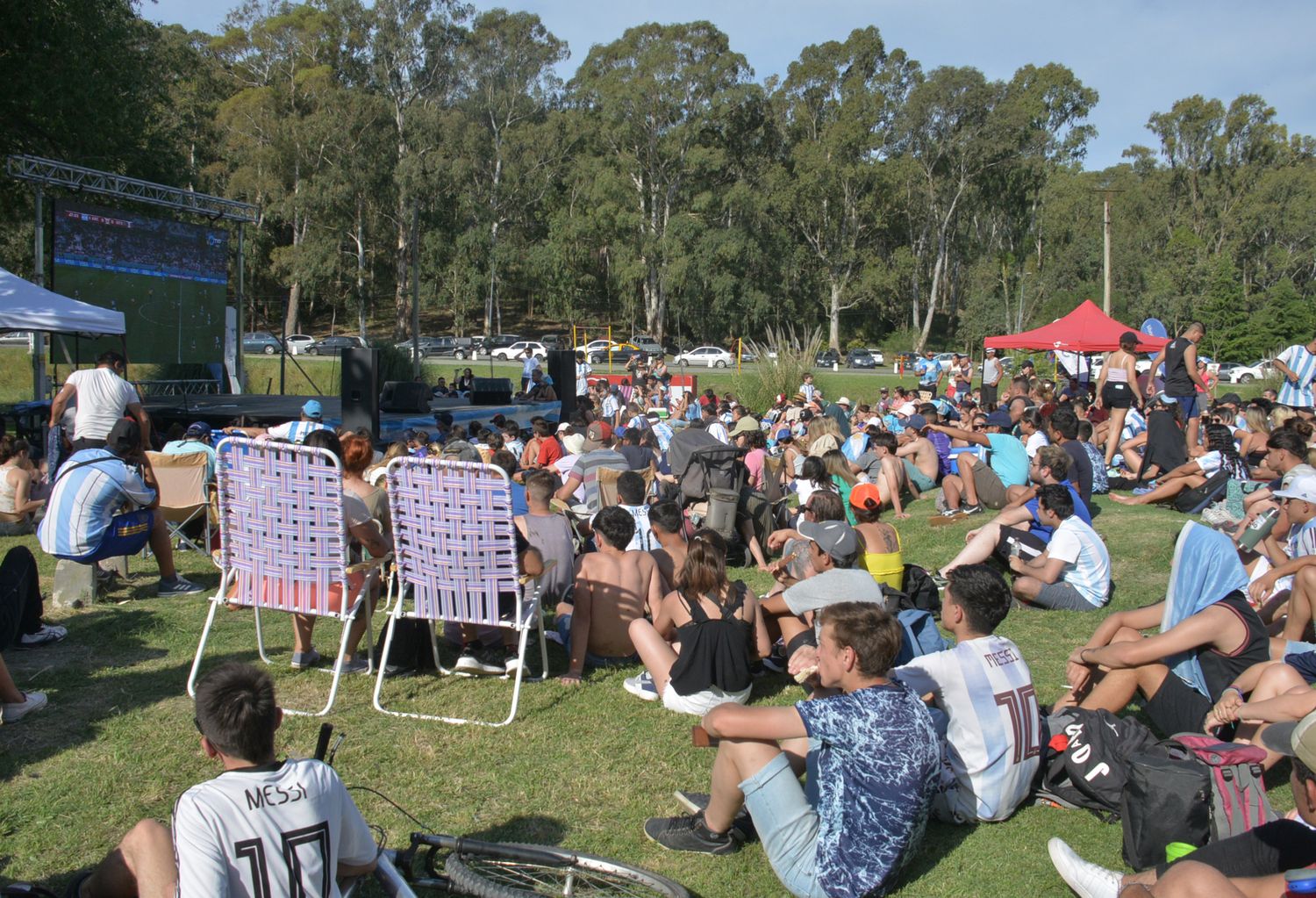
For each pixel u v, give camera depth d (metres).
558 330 66.38
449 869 3.24
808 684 3.83
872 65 62.72
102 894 2.67
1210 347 55.78
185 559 7.98
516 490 7.82
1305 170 70.94
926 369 34.59
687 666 4.60
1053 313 54.22
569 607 5.77
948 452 11.00
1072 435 8.39
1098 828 3.67
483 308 70.25
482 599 4.67
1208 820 3.18
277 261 53.06
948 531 8.66
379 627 6.05
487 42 58.38
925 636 4.79
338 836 2.55
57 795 3.85
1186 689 4.04
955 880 3.34
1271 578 5.05
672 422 17.69
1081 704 4.38
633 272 55.28
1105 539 7.84
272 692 2.54
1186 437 10.44
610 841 3.62
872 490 5.65
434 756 4.30
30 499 8.76
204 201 20.98
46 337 17.42
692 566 4.64
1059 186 61.28
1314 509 5.41
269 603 4.77
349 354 13.59
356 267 54.50
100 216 18.69
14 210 24.77
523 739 4.49
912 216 63.62
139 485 6.35
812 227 61.78
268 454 4.57
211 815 2.37
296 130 51.12
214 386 22.17
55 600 6.39
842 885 3.07
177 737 4.41
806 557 5.23
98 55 21.22
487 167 57.12
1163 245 71.38
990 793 3.64
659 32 60.91
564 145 59.28
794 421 16.03
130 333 19.50
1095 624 6.11
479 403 20.95
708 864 3.47
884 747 3.07
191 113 35.69
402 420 15.55
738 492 8.27
